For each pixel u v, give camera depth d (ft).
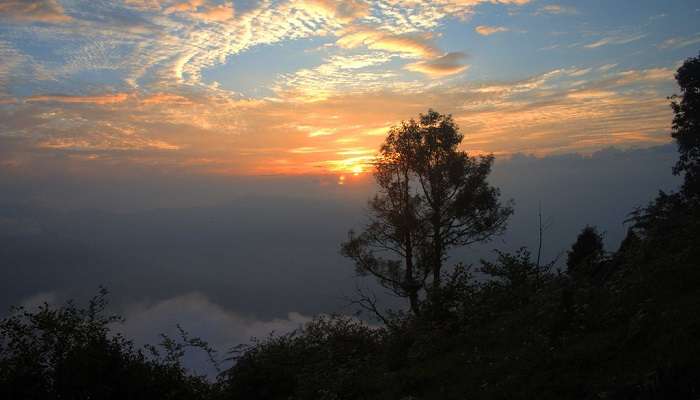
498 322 38.58
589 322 27.81
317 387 37.19
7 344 31.37
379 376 36.63
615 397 19.21
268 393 35.45
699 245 29.91
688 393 17.30
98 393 30.37
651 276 29.37
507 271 46.98
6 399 29.94
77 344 32.30
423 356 36.55
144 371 33.09
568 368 23.54
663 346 21.13
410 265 77.15
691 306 23.25
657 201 41.91
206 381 38.24
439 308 43.45
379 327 52.70
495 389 24.91
